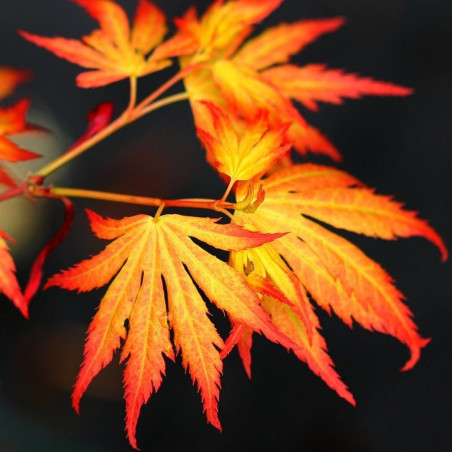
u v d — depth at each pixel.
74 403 0.62
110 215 1.68
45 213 1.68
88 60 0.66
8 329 1.54
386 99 2.09
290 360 1.61
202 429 1.47
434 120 2.04
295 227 0.64
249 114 0.66
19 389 1.43
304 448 1.45
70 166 1.77
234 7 0.67
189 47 0.67
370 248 1.75
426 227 0.65
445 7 2.31
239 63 0.68
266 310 0.64
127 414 0.62
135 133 1.91
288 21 2.19
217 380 0.62
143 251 0.63
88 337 0.62
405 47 2.20
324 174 0.65
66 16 2.08
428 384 1.56
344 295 0.64
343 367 1.57
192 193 1.78
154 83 2.02
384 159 1.94
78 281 0.62
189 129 1.94
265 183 0.65
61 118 1.85
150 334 0.62
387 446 1.45
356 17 2.27
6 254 0.63
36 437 1.36
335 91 0.68
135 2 1.97
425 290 1.69
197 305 0.62
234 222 0.63
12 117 0.64
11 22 2.04
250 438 1.46
